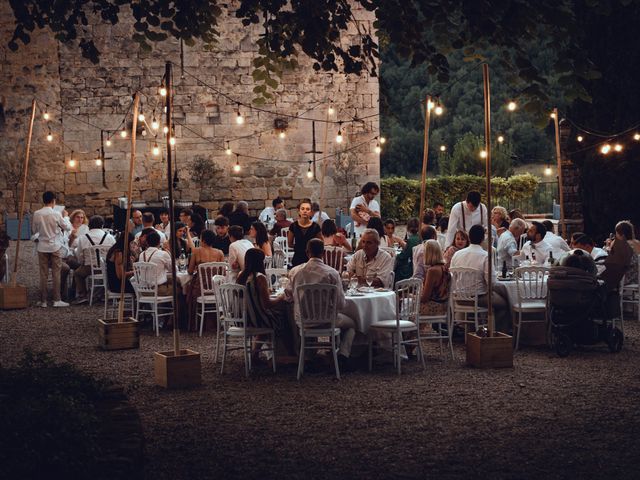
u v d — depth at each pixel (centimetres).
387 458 538
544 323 949
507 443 569
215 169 2195
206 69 2173
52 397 440
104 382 563
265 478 499
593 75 565
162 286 1066
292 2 660
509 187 2872
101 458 410
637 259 1118
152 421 636
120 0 704
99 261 1280
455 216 1102
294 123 2228
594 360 856
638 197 1633
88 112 2139
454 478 498
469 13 574
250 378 790
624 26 1602
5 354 909
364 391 730
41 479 383
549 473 505
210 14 727
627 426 608
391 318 852
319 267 791
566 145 1756
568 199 1797
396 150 4456
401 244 1324
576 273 866
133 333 945
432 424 620
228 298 817
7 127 2128
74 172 2148
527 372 800
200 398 709
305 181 2244
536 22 582
